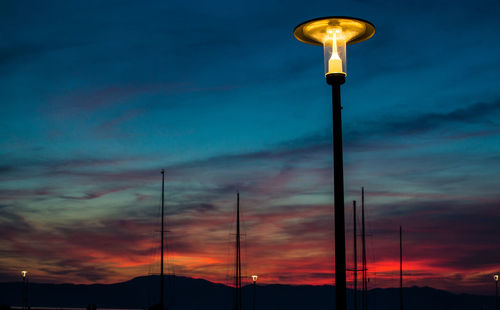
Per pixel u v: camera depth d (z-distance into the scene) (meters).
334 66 16.23
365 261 90.56
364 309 88.88
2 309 92.25
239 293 88.00
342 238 15.32
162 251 85.88
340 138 15.88
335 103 16.14
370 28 16.42
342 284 15.11
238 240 89.81
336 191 15.61
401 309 105.69
